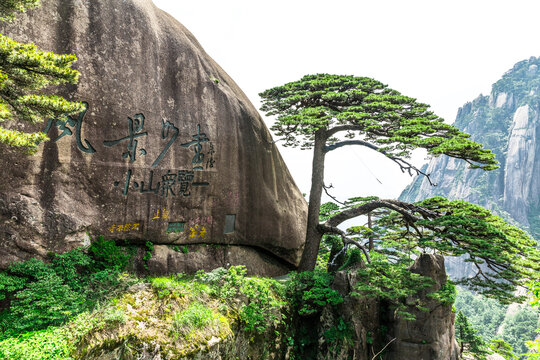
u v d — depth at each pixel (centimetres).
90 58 997
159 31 1227
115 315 766
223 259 1377
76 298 811
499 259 1104
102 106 1012
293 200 1722
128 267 1074
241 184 1437
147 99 1127
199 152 1280
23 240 860
